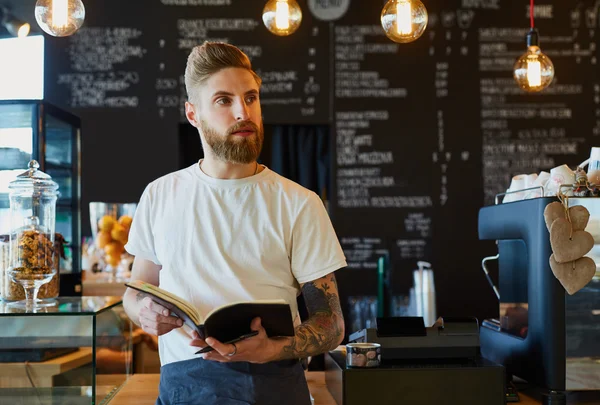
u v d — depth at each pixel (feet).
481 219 7.50
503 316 7.11
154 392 6.61
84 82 14.73
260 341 4.42
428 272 11.43
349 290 14.96
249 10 14.93
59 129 9.94
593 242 5.80
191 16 14.89
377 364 5.71
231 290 5.06
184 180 5.42
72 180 10.46
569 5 15.19
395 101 15.08
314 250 5.18
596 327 5.85
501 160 15.11
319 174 15.46
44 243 6.59
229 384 4.94
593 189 6.13
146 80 14.82
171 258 5.18
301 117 15.01
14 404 5.51
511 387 6.37
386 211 15.05
